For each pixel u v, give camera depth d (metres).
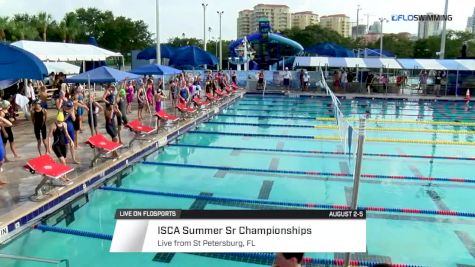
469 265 6.05
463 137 15.32
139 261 5.97
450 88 26.22
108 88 12.29
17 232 6.41
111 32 64.19
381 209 8.19
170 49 22.98
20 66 6.29
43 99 10.53
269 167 11.05
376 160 11.95
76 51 19.16
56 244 6.46
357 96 26.09
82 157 9.91
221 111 21.19
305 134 15.52
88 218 7.54
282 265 2.82
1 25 39.91
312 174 10.45
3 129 9.22
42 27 46.88
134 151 10.72
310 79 28.22
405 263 6.05
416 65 25.05
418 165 11.46
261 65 41.00
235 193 8.96
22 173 8.57
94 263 5.91
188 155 12.23
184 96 17.39
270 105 23.48
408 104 24.19
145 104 17.33
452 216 7.93
